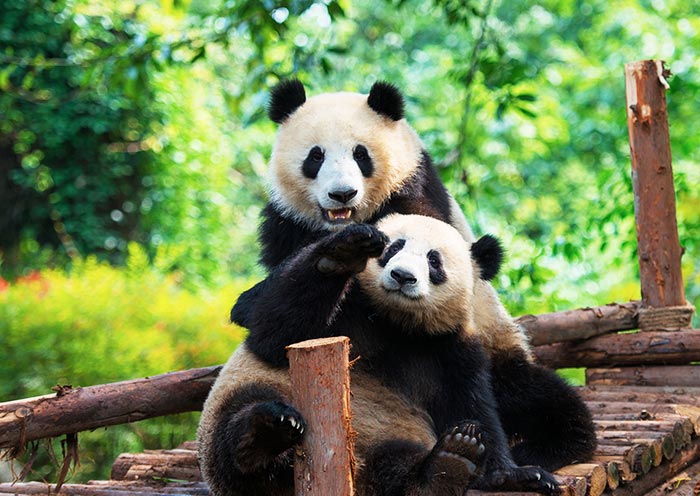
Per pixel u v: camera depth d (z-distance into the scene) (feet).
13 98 72.59
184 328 50.31
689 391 31.89
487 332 25.52
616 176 50.16
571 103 77.30
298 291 20.86
